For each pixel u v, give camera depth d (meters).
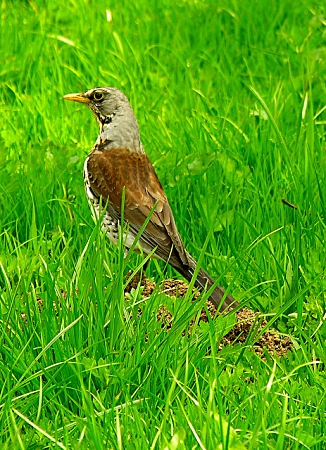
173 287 10.96
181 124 14.70
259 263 11.30
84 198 12.84
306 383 8.94
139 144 11.85
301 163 13.42
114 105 11.78
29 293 10.11
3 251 11.06
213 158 13.13
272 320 9.35
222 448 7.19
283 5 19.11
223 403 8.39
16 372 8.69
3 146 13.16
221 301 9.38
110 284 9.63
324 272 10.68
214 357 8.20
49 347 8.64
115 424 7.88
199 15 19.27
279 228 11.14
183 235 12.10
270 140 14.07
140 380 8.60
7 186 12.69
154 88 16.41
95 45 18.03
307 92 15.19
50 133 14.88
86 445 7.65
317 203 12.48
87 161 11.74
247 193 12.91
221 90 16.28
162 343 8.79
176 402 8.35
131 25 19.23
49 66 17.39
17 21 19.27
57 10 19.95
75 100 12.01
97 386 8.71
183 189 12.98
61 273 10.45
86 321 9.11
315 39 17.78
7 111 15.65
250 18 18.77
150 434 7.67
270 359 9.31
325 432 8.05
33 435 7.85
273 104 15.08
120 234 9.76
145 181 11.47
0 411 8.16
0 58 17.47
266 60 17.31
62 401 8.58
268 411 7.88
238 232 12.12
